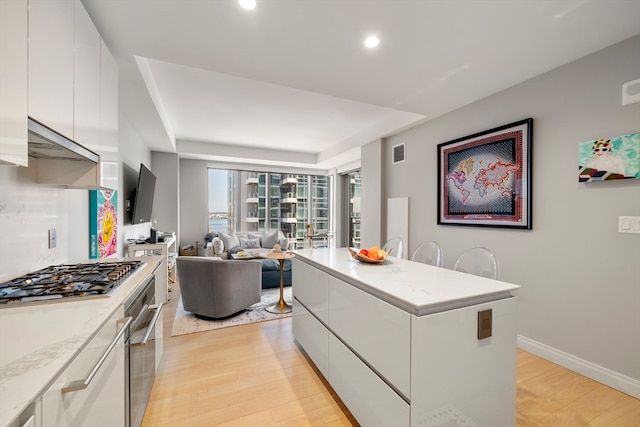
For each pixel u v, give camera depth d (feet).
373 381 4.55
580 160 7.00
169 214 17.88
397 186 13.67
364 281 4.92
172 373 6.99
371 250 6.76
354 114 13.26
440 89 8.96
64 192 6.16
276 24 5.85
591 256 6.89
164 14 5.48
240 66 7.60
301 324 7.92
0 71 2.72
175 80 9.70
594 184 6.84
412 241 12.73
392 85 8.67
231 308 10.35
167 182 17.89
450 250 10.83
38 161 5.20
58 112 3.92
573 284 7.22
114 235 9.57
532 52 6.89
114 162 6.64
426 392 3.77
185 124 14.66
